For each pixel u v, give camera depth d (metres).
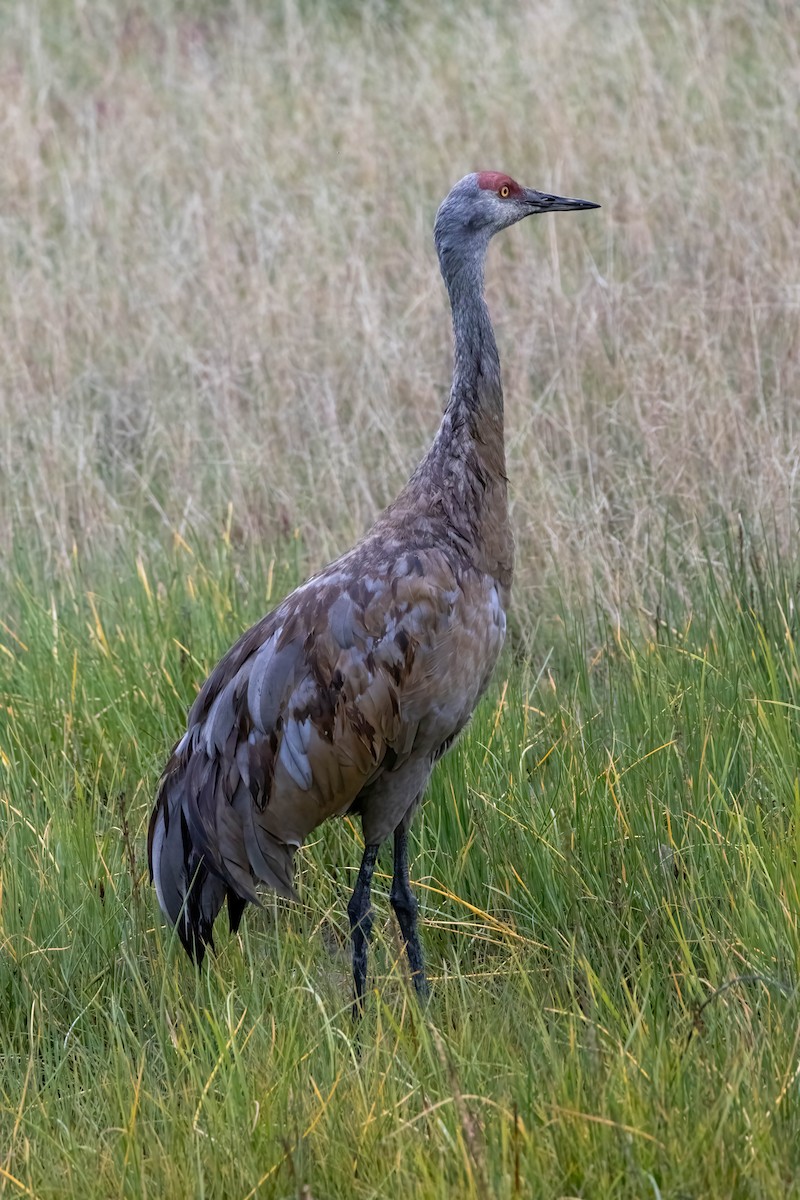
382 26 30.36
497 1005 9.80
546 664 13.72
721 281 19.64
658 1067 8.33
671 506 15.97
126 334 21.80
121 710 13.34
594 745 11.93
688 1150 7.88
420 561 10.09
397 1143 8.23
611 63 26.12
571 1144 8.01
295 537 16.20
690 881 10.23
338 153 25.73
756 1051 8.57
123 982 10.49
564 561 14.98
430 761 10.54
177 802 10.52
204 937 10.40
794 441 16.17
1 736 13.24
